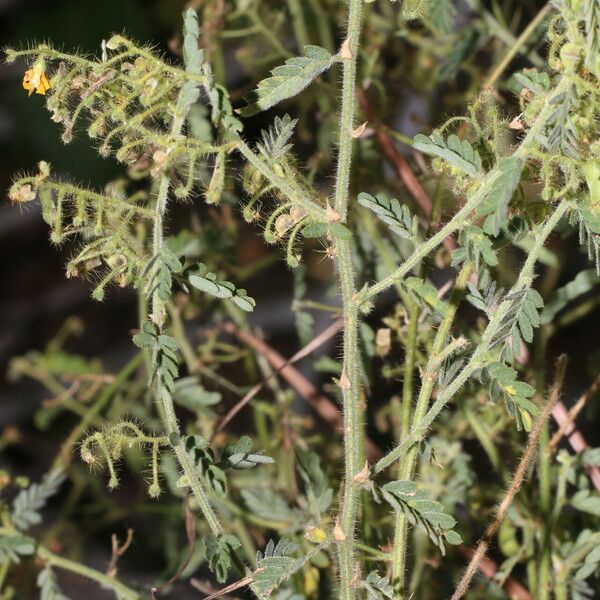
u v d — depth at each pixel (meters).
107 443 0.61
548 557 0.69
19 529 0.71
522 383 0.59
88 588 0.84
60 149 1.00
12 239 1.21
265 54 0.84
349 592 0.61
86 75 0.59
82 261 0.59
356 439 0.60
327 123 0.78
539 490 0.71
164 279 0.58
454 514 0.74
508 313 0.59
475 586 0.72
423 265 0.68
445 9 0.74
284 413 0.76
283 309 0.97
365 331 0.71
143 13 0.94
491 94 0.64
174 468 0.75
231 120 0.58
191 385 0.75
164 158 0.58
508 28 0.80
